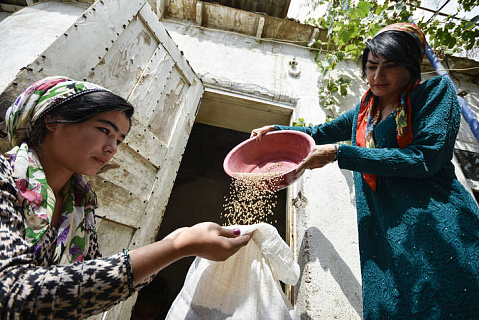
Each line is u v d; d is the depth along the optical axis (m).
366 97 1.31
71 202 0.85
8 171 0.62
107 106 0.71
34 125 0.71
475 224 0.90
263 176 1.34
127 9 1.62
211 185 4.30
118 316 1.46
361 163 1.04
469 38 2.58
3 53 2.17
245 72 2.57
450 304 0.84
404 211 1.02
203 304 1.02
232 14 2.74
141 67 1.73
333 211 1.96
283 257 1.08
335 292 1.66
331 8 2.49
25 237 0.59
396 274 1.00
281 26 2.77
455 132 1.00
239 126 2.98
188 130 2.18
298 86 2.56
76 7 2.72
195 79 2.33
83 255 0.88
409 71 1.06
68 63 1.23
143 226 1.69
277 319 0.98
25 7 2.63
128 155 1.56
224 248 0.73
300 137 1.54
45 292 0.50
